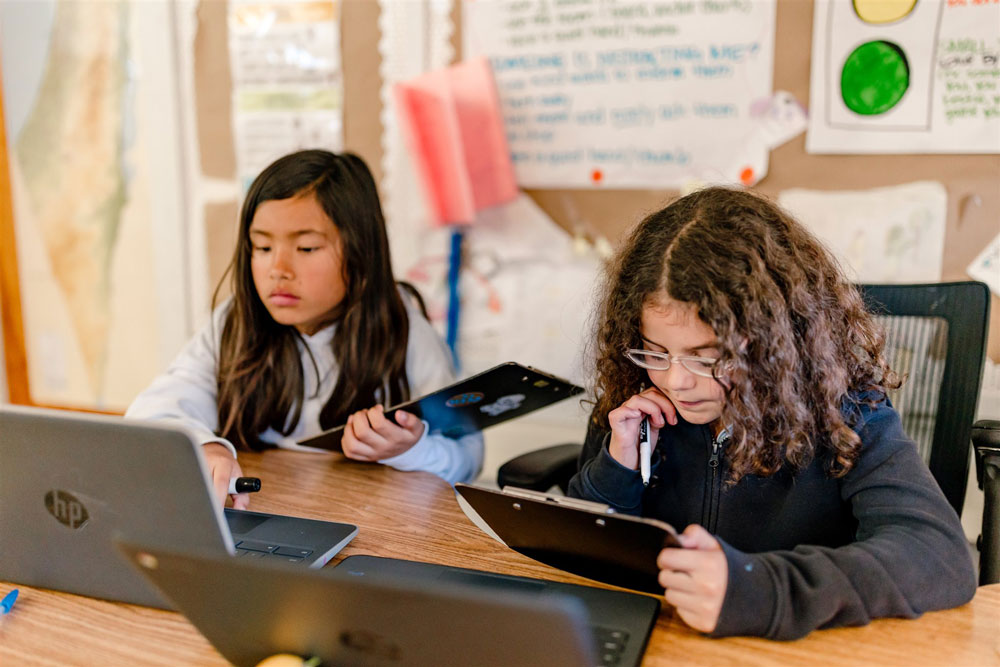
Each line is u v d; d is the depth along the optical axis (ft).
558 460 3.96
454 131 5.95
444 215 6.15
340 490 3.45
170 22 6.70
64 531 2.38
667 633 2.26
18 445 2.28
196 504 2.17
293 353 4.27
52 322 7.61
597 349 3.29
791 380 2.68
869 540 2.42
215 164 6.84
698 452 3.19
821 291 2.82
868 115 5.30
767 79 5.46
